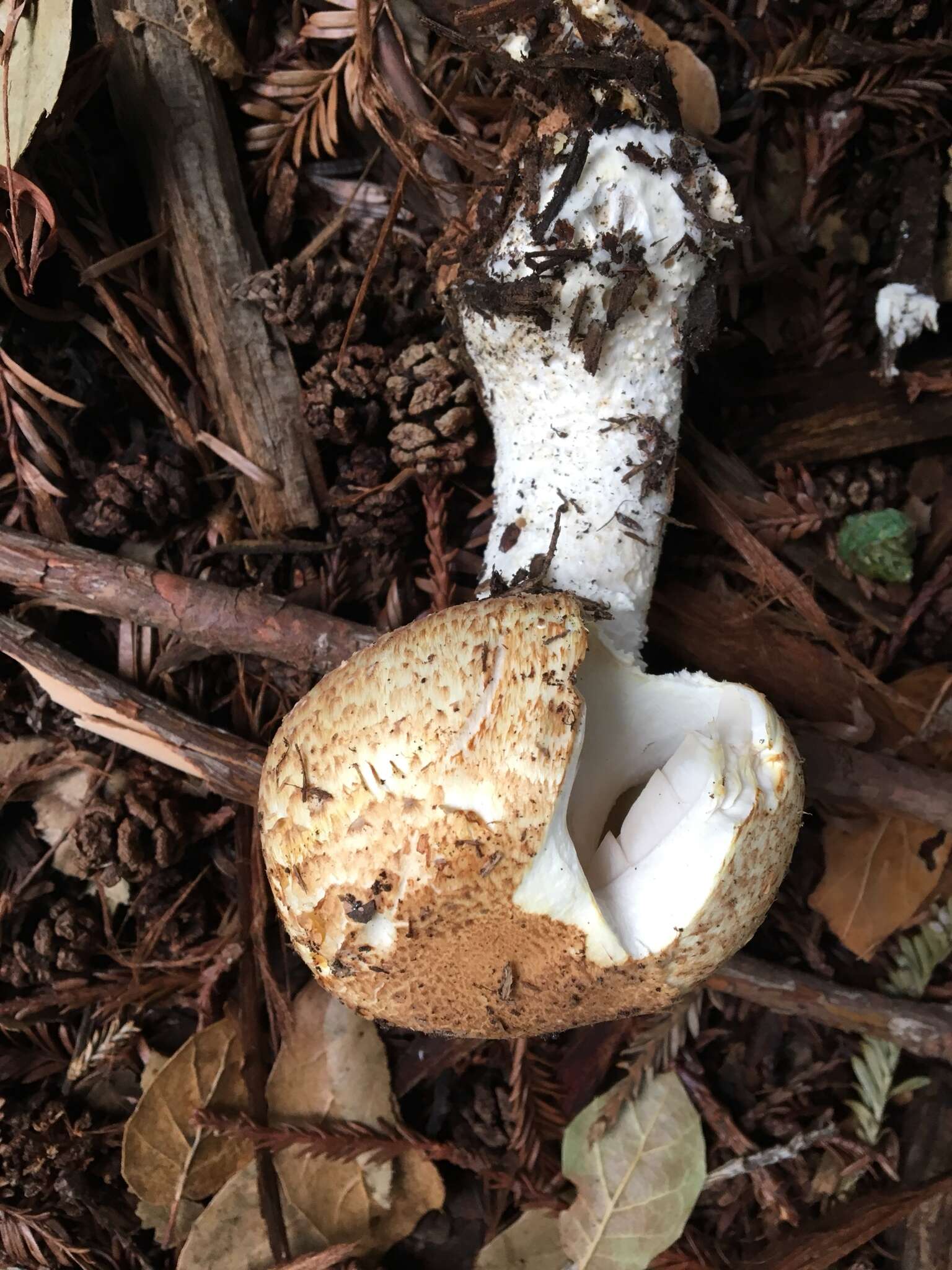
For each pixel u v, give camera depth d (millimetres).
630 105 157
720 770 152
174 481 194
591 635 161
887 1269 213
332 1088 203
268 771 159
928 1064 214
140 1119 197
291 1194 200
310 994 204
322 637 188
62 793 205
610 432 172
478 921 147
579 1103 211
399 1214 206
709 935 155
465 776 142
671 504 190
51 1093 209
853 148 202
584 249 157
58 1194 207
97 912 209
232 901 212
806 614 201
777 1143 214
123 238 191
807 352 207
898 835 203
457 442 195
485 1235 213
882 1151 212
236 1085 203
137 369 191
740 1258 212
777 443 206
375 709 147
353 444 198
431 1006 158
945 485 208
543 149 159
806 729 199
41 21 162
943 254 198
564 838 147
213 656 202
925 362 202
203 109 183
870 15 190
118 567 187
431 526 198
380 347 194
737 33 196
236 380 192
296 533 202
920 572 209
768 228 203
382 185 196
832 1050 216
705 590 204
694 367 184
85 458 193
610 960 151
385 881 145
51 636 197
